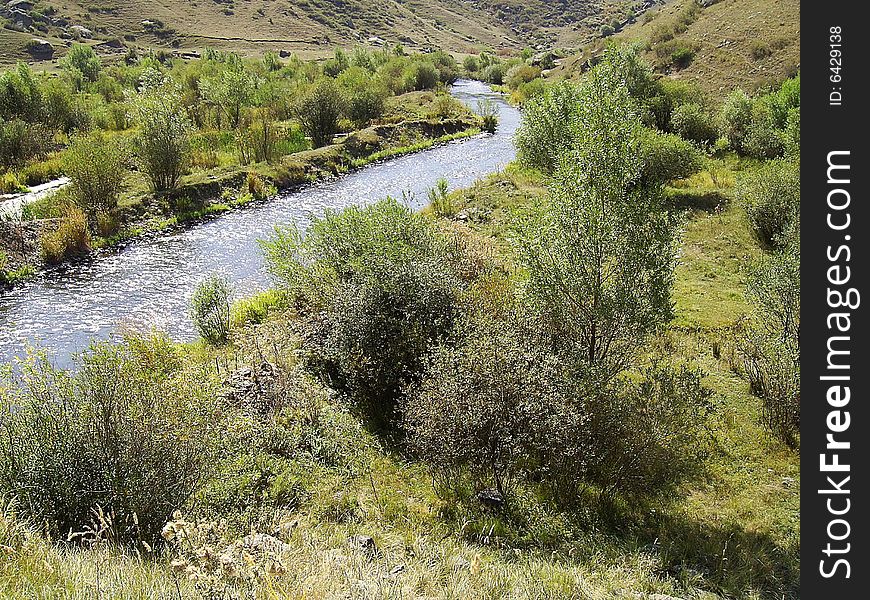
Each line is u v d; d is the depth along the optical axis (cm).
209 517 603
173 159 2341
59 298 1608
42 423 600
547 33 17750
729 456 873
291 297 1352
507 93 6338
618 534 714
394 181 2880
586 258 813
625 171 815
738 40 4350
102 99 4384
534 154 2158
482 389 761
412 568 537
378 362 982
